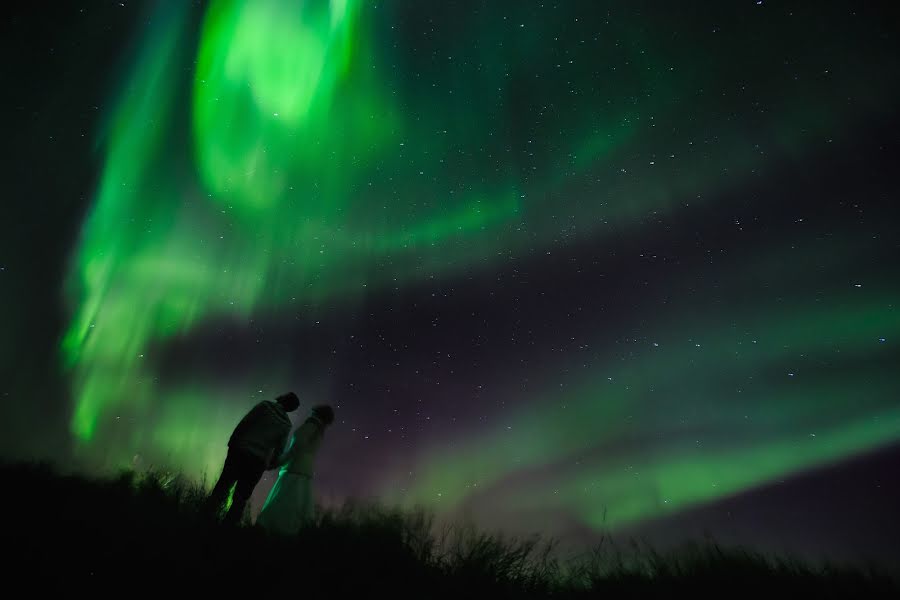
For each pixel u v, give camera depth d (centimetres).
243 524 387
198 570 260
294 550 322
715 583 366
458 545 371
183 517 344
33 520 283
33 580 220
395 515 387
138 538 285
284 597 256
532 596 334
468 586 316
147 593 230
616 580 373
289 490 403
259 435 426
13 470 395
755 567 389
